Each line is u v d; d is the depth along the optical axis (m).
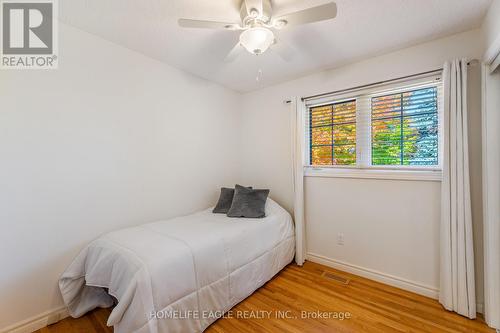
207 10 1.63
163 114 2.46
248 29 1.45
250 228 2.19
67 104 1.80
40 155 1.68
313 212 2.77
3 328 1.54
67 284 1.73
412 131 2.17
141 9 1.62
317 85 2.70
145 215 2.31
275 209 2.72
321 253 2.71
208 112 2.96
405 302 1.95
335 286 2.22
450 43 1.92
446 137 1.84
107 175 2.03
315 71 2.66
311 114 2.88
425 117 2.10
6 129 1.55
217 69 2.63
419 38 1.96
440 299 1.92
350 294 2.09
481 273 1.79
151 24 1.80
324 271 2.53
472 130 1.81
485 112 1.68
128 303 1.31
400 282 2.17
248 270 2.04
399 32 1.88
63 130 1.78
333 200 2.61
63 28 1.78
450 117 1.83
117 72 2.09
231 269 1.88
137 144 2.24
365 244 2.39
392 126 2.28
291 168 2.92
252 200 2.62
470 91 1.82
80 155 1.87
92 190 1.94
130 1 1.54
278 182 3.07
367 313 1.82
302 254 2.70
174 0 1.53
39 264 1.68
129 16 1.70
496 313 1.63
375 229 2.32
